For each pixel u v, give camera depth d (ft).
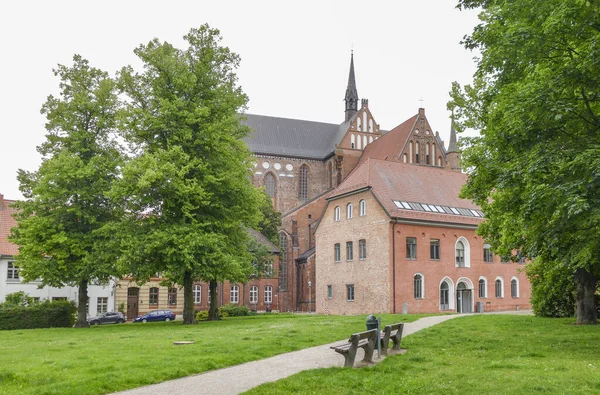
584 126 53.93
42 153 123.13
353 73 304.91
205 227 110.73
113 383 38.58
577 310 85.97
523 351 52.34
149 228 109.70
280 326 86.99
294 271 241.55
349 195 170.91
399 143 242.17
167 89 116.26
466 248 168.25
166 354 52.39
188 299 115.24
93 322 175.22
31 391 36.27
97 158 119.14
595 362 44.93
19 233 123.85
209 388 37.40
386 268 153.28
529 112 51.47
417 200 165.68
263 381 39.40
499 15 61.16
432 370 41.96
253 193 117.19
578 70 49.65
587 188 45.37
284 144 281.74
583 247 52.75
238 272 107.76
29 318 125.80
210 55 119.34
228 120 111.55
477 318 98.68
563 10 48.91
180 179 105.60
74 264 118.73
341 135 286.25
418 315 108.99
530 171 49.29
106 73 129.08
